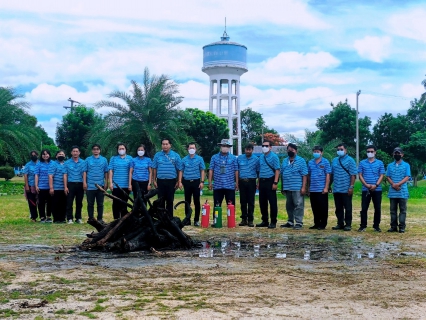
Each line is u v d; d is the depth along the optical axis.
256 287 5.49
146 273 6.29
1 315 4.39
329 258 7.64
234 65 54.03
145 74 29.55
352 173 11.73
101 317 4.34
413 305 4.78
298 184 12.07
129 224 8.59
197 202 12.49
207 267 6.74
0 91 32.12
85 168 12.59
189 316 4.36
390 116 47.19
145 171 12.46
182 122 33.69
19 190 32.03
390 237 10.36
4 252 8.05
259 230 11.59
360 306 4.72
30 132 32.41
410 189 34.69
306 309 4.59
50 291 5.28
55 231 10.98
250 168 12.38
